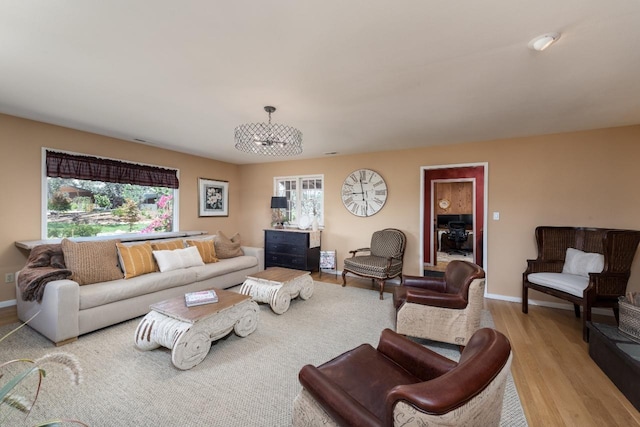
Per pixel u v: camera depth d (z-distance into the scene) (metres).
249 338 2.62
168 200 4.89
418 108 2.77
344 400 1.07
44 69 2.06
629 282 3.18
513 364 2.25
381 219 4.79
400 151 4.62
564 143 3.57
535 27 1.54
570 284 2.87
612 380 2.00
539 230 3.52
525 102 2.60
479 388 0.83
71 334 2.45
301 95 2.48
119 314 2.81
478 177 5.96
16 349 2.32
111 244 3.19
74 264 2.80
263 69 2.04
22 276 2.67
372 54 1.83
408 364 1.45
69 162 3.57
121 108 2.85
